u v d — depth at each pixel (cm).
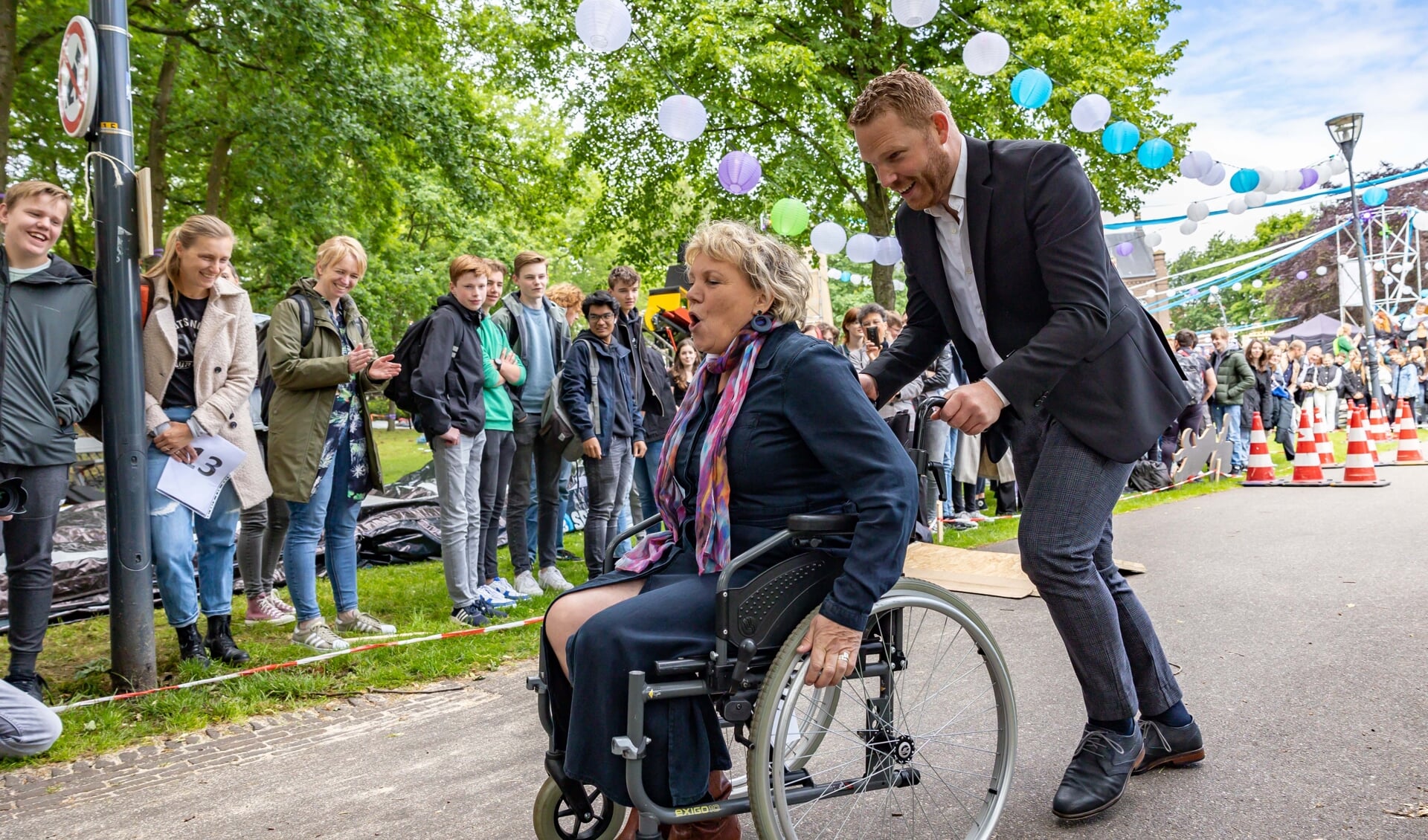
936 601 224
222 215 1836
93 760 328
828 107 1577
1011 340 261
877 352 753
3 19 1257
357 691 399
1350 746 288
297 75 1500
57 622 536
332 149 1623
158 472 404
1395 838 230
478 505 523
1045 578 254
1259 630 425
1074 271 238
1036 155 248
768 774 198
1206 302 6153
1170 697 275
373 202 1855
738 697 199
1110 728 258
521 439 584
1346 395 1908
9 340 358
